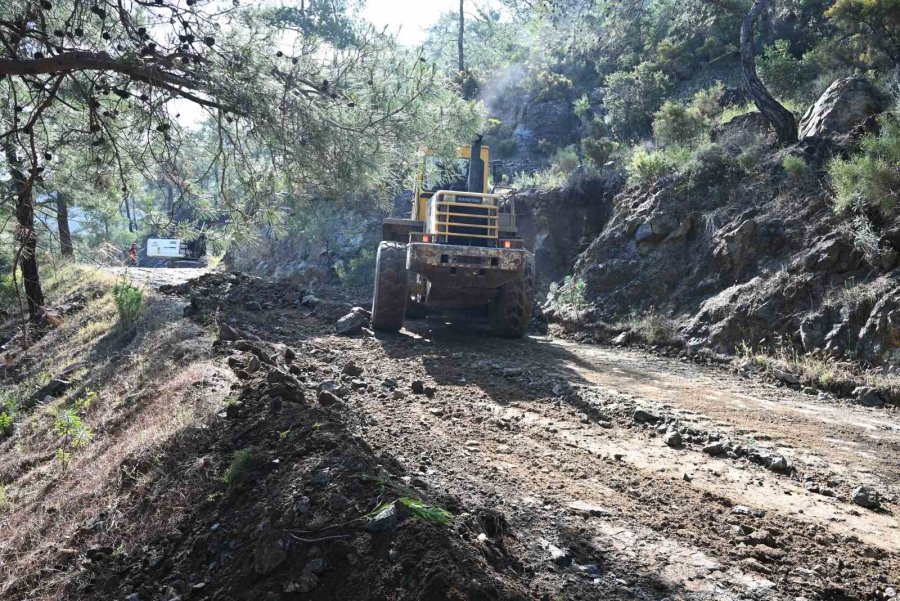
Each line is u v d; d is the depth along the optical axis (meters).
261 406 5.18
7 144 5.88
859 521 4.48
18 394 10.35
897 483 5.29
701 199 13.48
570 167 18.72
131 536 4.23
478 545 3.31
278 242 26.34
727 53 21.98
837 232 10.56
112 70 5.42
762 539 4.03
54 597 3.86
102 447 6.20
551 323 14.30
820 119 13.07
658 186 14.38
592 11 23.97
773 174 12.67
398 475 4.34
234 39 5.37
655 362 10.55
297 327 11.14
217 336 8.56
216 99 5.52
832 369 9.12
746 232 11.91
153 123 5.72
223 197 6.08
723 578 3.52
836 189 10.90
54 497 5.39
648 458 5.54
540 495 4.50
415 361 8.88
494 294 11.19
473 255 10.01
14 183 6.72
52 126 6.39
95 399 7.98
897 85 13.11
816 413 7.59
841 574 3.65
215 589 3.47
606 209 16.50
